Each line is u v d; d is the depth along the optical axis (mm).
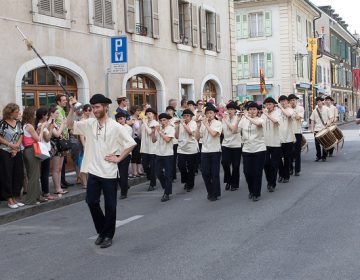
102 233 6797
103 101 6590
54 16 13656
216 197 9859
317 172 13055
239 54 38000
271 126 10375
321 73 46406
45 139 9812
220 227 7469
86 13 14898
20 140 9344
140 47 17359
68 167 14203
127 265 5859
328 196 9609
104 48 15602
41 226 8359
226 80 23797
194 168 11180
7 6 12281
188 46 20281
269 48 37125
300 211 8359
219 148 9852
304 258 5785
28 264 6148
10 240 7465
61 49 13906
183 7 20500
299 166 12688
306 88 39688
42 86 13516
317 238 6617
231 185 11023
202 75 21484
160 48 18516
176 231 7379
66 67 14023
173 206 9453
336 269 5367
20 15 12641
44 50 13336
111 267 5820
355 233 6793
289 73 36781
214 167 9812
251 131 9477
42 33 13289
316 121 15852
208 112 9758
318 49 43094
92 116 10641
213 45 22516
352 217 7754
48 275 5672
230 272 5398
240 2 37125
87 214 9242
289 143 11508
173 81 19312
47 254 6559
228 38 24031
